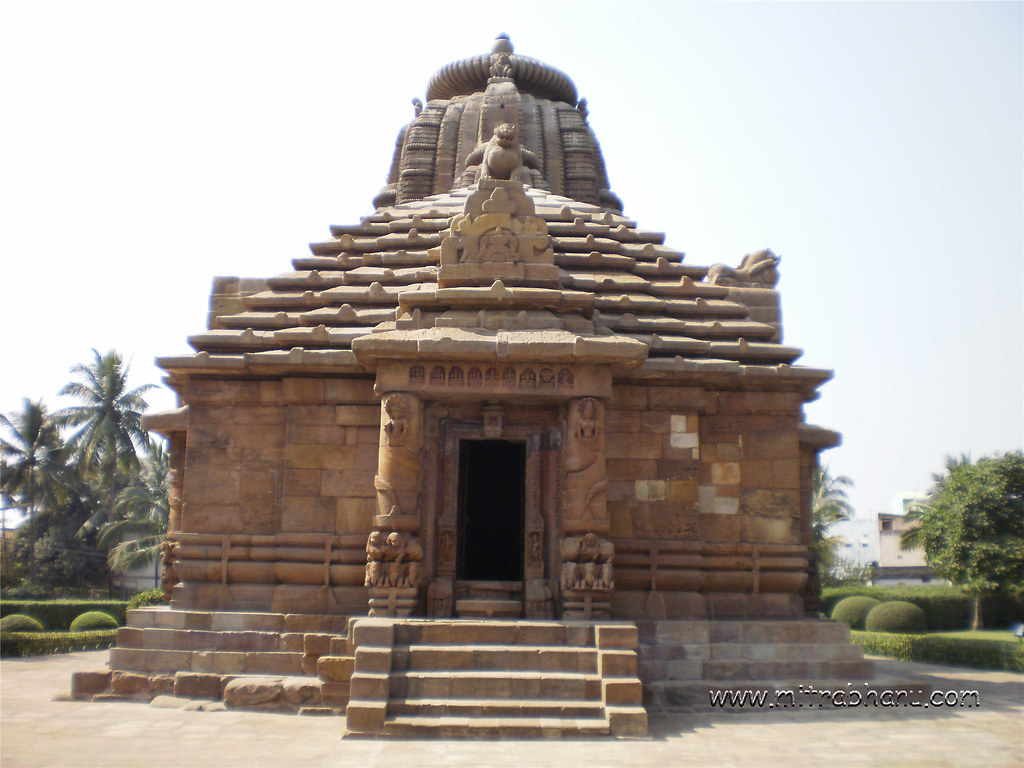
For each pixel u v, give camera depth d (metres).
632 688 12.32
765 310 20.67
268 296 19.27
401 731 11.84
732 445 17.31
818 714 13.72
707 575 16.61
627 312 18.98
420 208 23.03
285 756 10.83
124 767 10.32
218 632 15.33
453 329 15.46
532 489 15.83
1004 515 32.34
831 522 60.44
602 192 30.73
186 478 16.88
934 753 11.20
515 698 12.48
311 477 16.48
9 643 24.09
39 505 60.94
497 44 30.75
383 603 14.45
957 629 40.16
